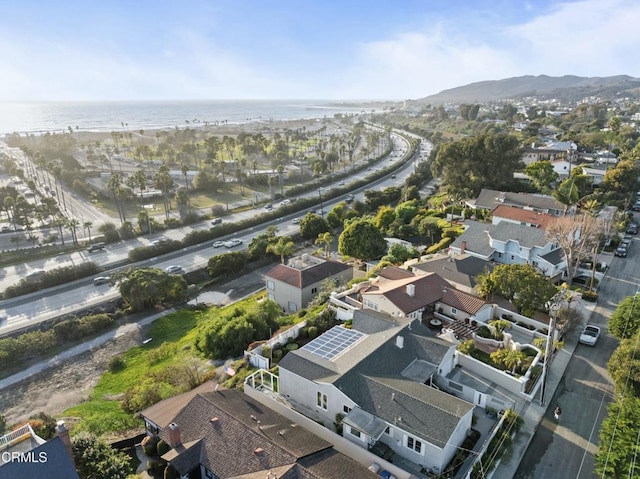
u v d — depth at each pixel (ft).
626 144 435.12
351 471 88.84
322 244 305.32
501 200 287.48
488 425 111.96
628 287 192.85
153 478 103.50
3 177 503.61
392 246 242.78
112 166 571.69
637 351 116.16
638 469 84.38
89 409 139.03
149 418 115.75
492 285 165.17
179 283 224.74
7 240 307.78
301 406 119.34
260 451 93.25
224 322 170.60
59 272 239.50
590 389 127.24
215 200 427.74
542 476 97.71
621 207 285.23
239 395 119.24
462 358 135.03
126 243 303.68
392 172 526.57
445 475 94.79
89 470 90.27
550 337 127.95
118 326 205.26
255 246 274.36
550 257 202.18
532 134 555.28
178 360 163.63
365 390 109.19
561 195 278.87
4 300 220.84
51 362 176.65
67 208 388.57
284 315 197.77
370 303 168.14
